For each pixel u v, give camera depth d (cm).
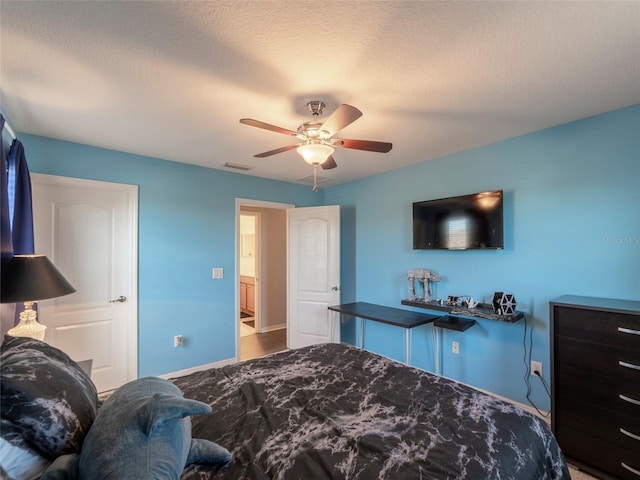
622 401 176
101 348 289
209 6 120
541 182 247
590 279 223
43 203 260
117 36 137
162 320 323
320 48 146
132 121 228
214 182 365
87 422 99
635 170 205
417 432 127
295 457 113
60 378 102
